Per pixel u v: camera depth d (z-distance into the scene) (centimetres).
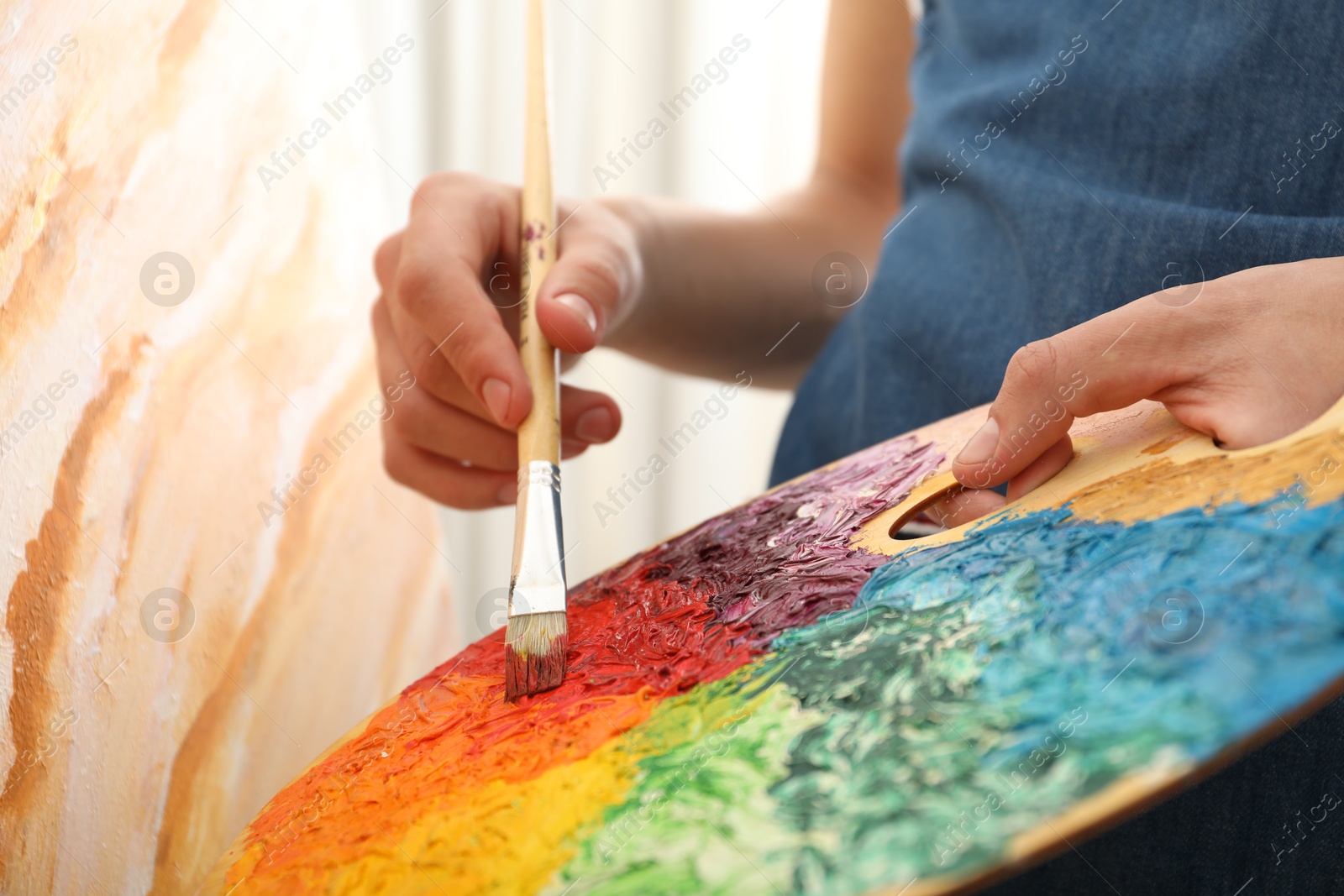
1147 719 26
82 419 48
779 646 38
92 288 50
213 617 57
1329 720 42
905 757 29
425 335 65
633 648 43
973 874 25
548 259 64
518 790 35
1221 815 43
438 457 73
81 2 50
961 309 66
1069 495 40
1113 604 31
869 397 71
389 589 82
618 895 29
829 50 111
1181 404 39
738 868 28
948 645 33
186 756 53
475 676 47
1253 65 53
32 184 46
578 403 73
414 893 33
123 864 46
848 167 112
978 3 73
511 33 155
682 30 167
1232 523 32
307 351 74
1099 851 44
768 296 94
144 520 52
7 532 42
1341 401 35
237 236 66
